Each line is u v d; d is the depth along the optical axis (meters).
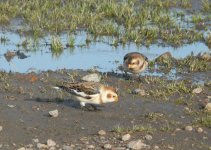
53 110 14.27
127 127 13.55
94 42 21.42
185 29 23.36
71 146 12.36
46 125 13.60
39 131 13.26
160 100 15.53
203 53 19.66
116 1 26.89
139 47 21.03
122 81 17.12
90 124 13.76
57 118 14.04
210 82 17.03
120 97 15.62
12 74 17.41
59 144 12.49
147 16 24.72
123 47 20.94
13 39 21.56
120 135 13.04
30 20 23.72
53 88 16.11
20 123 13.67
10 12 24.59
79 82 14.52
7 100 15.19
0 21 23.53
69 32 22.59
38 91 15.98
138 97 15.69
